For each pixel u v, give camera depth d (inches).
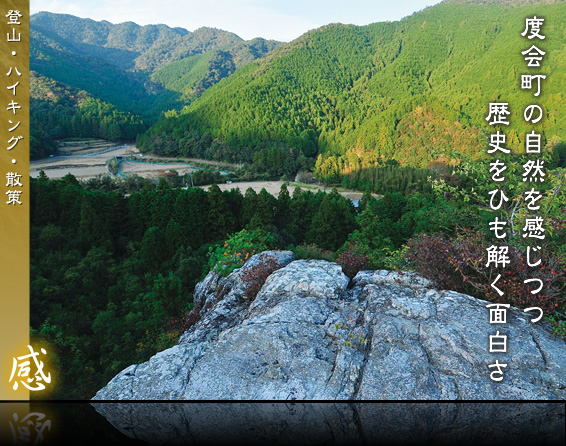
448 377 163.6
